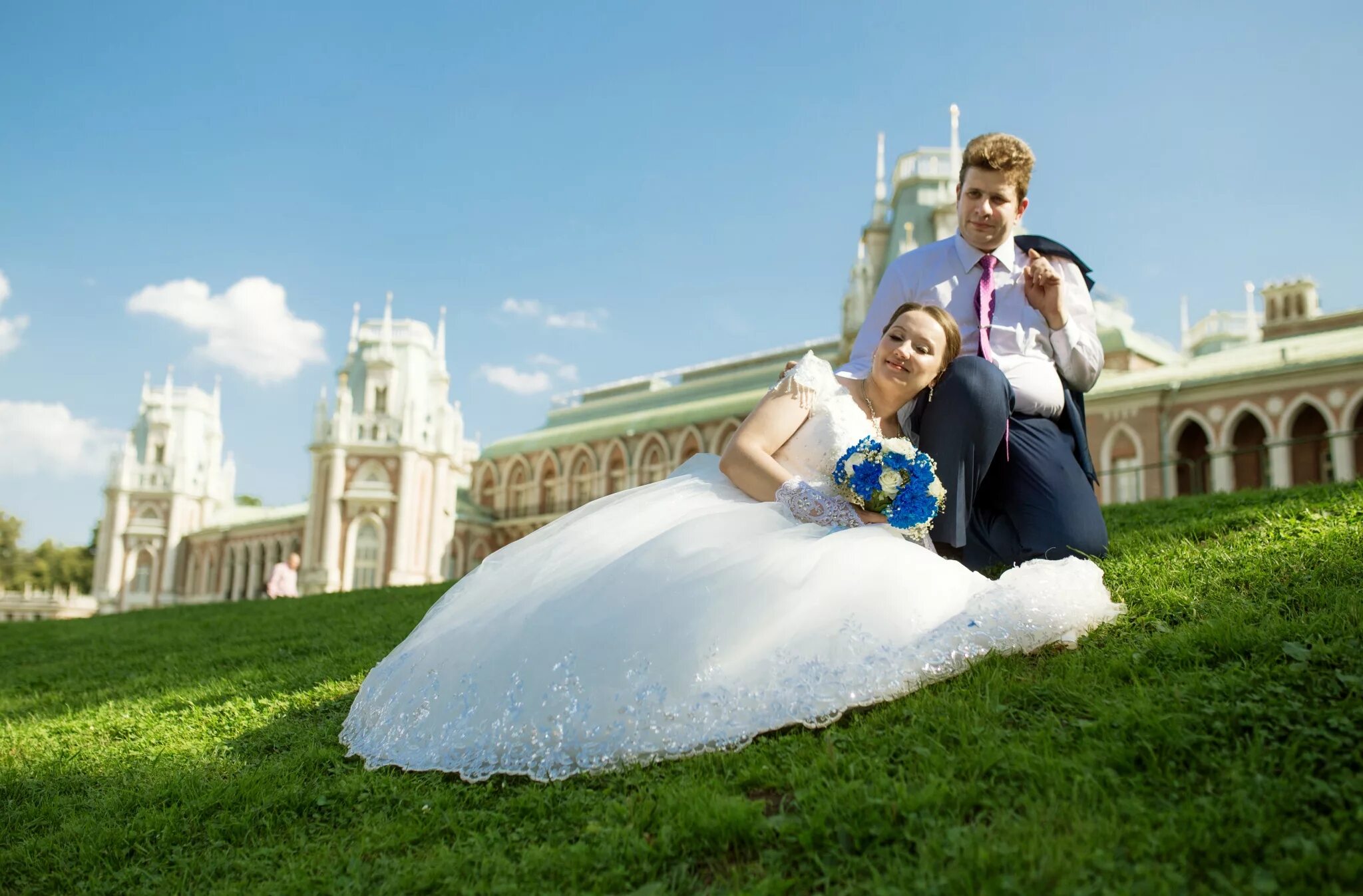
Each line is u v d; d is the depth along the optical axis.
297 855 3.28
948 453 4.69
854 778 2.99
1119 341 38.53
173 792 4.03
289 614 12.31
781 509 4.12
